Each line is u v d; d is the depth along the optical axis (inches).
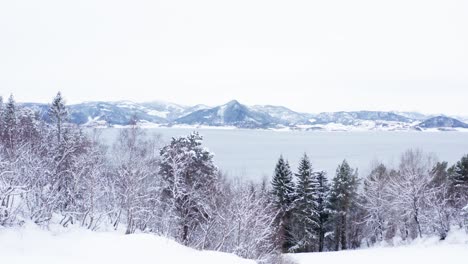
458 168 2020.2
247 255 1037.2
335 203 1966.0
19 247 571.2
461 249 1434.5
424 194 1841.8
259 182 2603.3
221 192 1312.7
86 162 1087.6
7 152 942.4
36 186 831.7
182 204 1206.3
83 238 690.8
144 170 1214.9
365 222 2091.5
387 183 2020.2
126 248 638.5
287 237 1840.6
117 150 1620.3
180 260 605.9
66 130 1697.8
